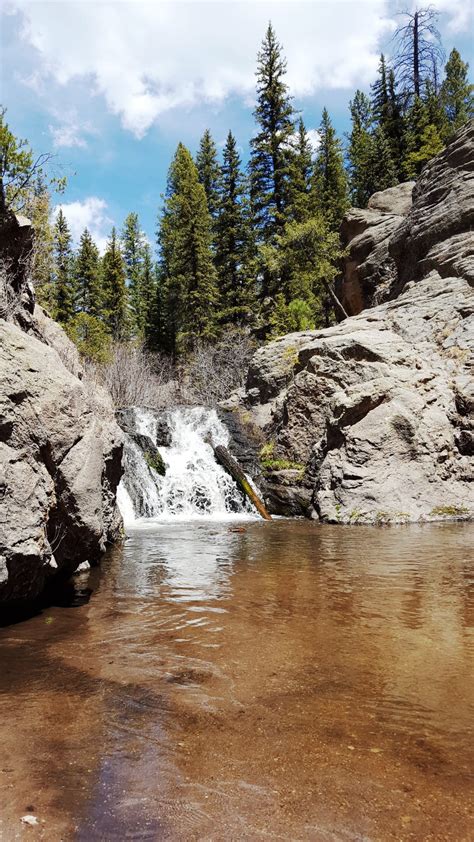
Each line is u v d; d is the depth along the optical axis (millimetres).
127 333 43406
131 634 4488
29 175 9086
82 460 5449
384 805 2209
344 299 25812
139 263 54031
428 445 12211
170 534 10453
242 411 18500
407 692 3361
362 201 39219
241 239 37219
